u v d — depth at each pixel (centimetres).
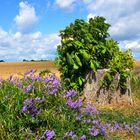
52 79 227
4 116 182
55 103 212
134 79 355
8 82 211
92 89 327
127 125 254
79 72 323
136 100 365
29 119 186
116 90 335
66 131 199
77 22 321
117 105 335
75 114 211
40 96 207
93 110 230
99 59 334
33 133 184
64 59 320
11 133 179
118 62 339
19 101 191
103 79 328
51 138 189
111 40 340
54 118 197
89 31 325
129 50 350
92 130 210
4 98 189
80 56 317
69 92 226
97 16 334
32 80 221
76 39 317
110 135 227
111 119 267
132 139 241
